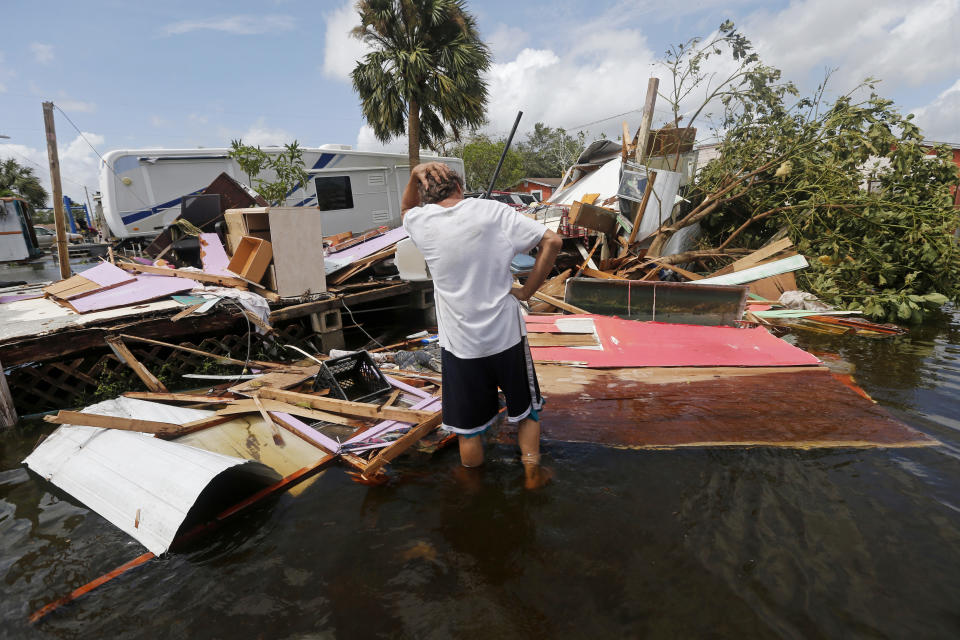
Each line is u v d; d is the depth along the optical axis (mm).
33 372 3830
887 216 6520
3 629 1716
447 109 13797
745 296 4535
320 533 2162
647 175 7426
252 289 5398
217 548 2090
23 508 2416
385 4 12609
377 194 12008
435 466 2646
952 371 4145
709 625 1626
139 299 4781
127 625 1725
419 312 6621
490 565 1942
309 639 1645
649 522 2146
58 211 6125
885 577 1794
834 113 7523
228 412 3051
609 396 3393
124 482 2361
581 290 5105
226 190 7945
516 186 31797
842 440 2752
